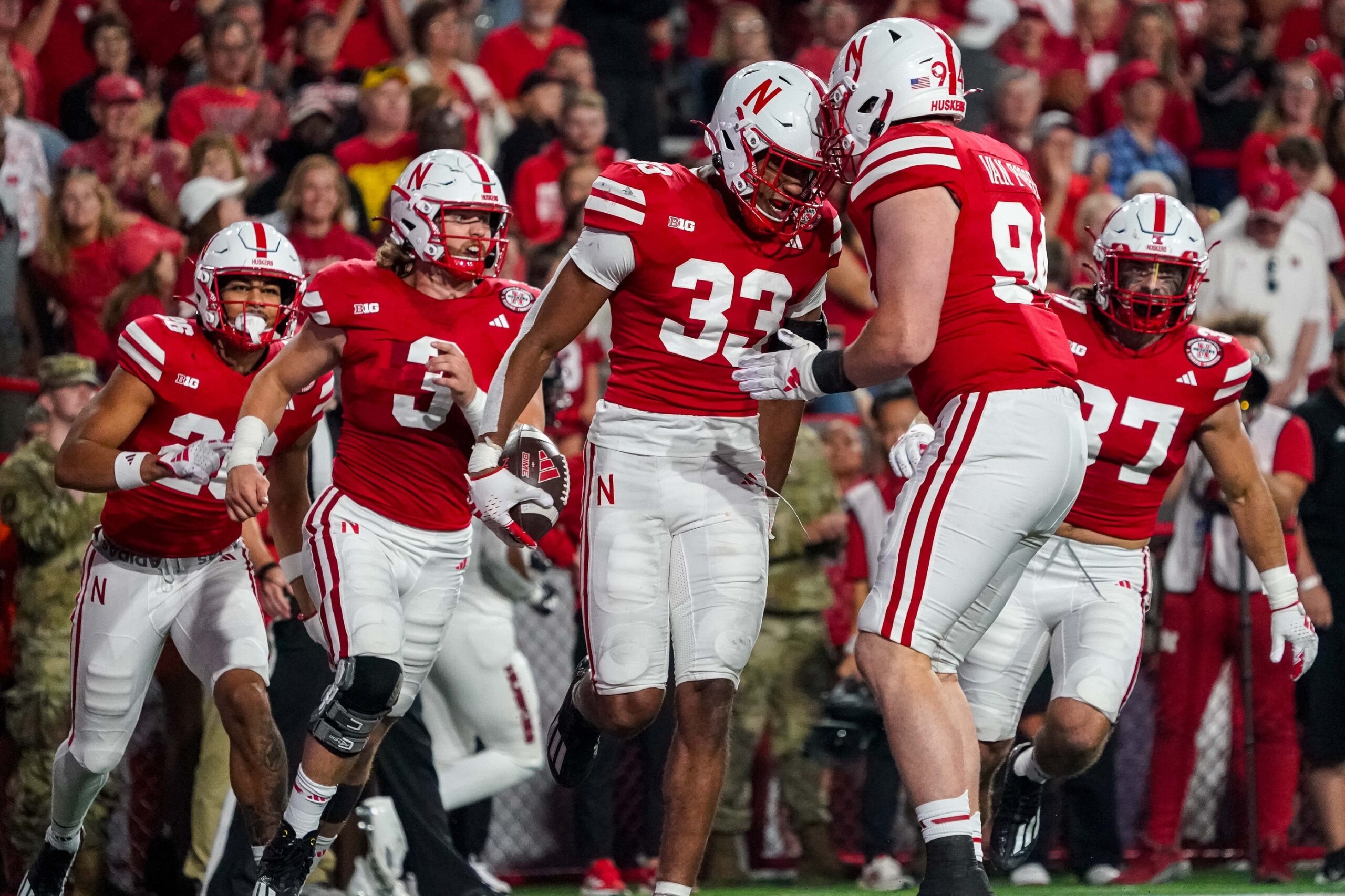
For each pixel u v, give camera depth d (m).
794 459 20.58
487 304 14.25
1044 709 20.91
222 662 14.98
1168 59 31.00
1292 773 21.56
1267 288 27.09
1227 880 21.48
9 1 27.11
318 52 28.22
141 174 24.86
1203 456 21.34
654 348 12.77
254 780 14.84
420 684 14.79
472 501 13.30
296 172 21.67
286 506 15.36
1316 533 21.88
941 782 11.55
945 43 12.16
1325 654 21.62
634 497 12.87
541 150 27.11
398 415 13.95
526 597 18.92
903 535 11.85
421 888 17.48
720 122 12.37
